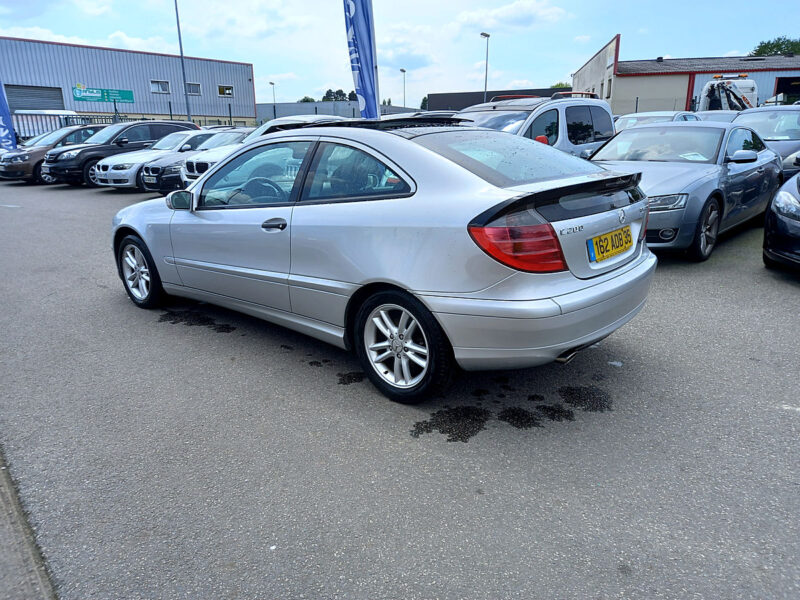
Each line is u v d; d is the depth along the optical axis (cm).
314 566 207
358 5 845
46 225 973
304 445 287
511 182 290
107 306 517
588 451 278
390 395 329
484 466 267
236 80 4419
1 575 204
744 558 208
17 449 284
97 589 198
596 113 923
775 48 7338
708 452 275
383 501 243
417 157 308
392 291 307
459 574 203
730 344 402
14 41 3334
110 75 3738
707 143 667
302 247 345
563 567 205
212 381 361
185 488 253
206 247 416
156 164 1222
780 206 552
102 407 327
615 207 311
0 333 448
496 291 273
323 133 355
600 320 294
